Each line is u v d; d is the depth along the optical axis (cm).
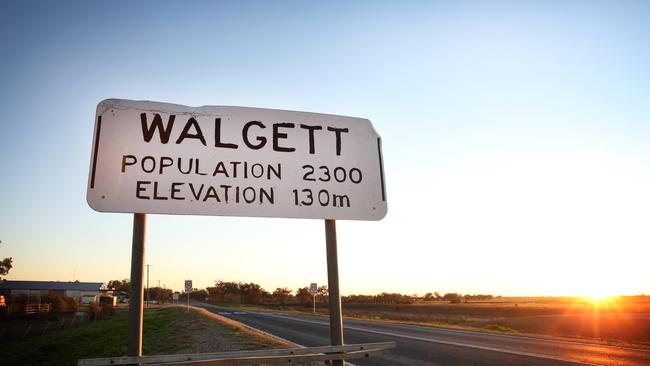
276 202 330
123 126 311
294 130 351
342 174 354
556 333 2212
